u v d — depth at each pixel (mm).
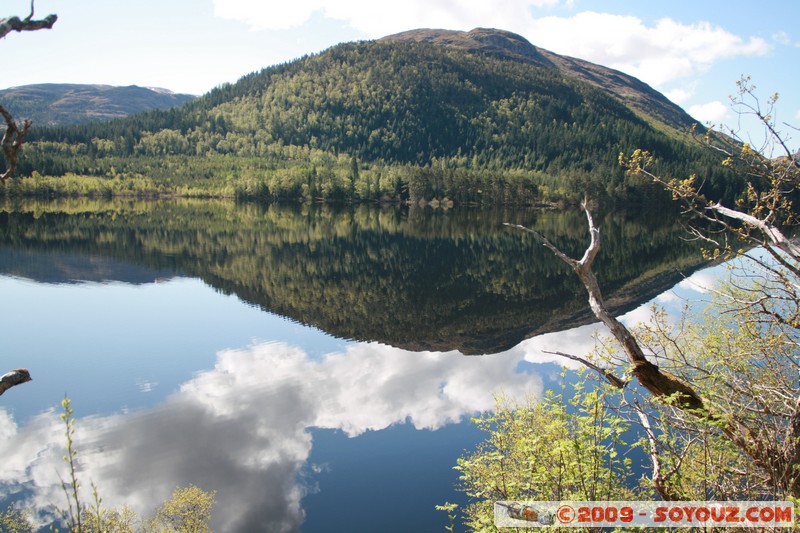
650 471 12266
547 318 39656
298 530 13227
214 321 36375
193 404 21656
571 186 151750
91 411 20766
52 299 41188
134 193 167750
